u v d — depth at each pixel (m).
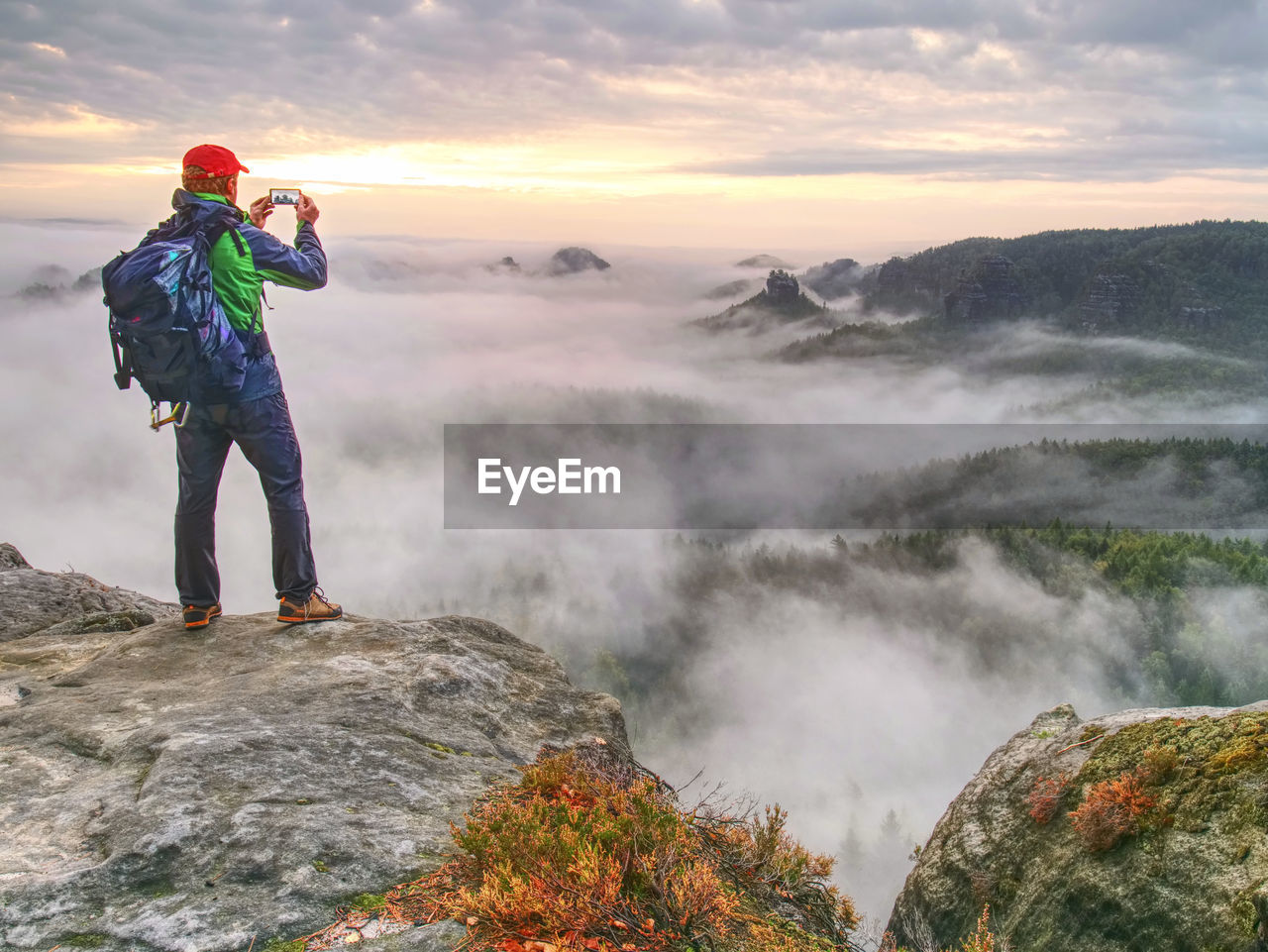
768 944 2.60
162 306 3.37
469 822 2.54
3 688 3.72
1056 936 3.44
